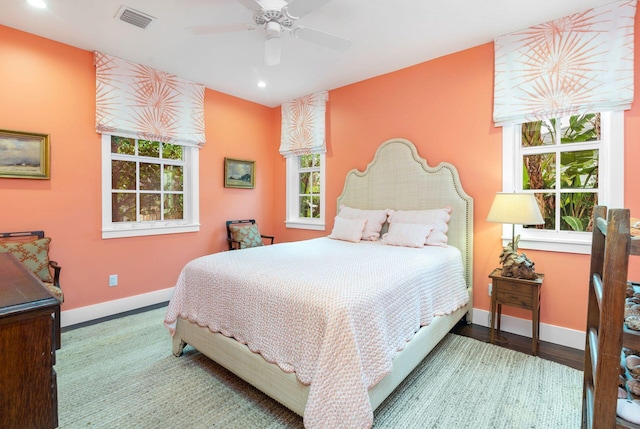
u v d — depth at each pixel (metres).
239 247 4.09
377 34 2.75
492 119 2.88
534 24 2.60
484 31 2.71
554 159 2.75
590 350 1.29
